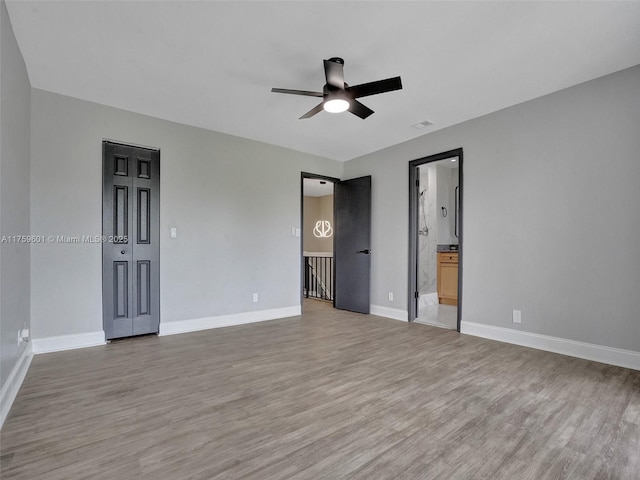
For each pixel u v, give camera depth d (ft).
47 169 10.27
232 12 6.91
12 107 7.43
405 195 15.24
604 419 6.34
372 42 7.92
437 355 10.12
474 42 7.91
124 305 11.64
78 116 10.84
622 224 9.16
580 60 8.70
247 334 12.60
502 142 11.72
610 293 9.33
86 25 7.31
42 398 7.18
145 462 5.04
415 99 10.96
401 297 15.30
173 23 7.26
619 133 9.23
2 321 6.48
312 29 7.46
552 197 10.50
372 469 4.90
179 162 12.86
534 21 7.17
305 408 6.77
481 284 12.24
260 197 15.08
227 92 10.48
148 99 10.94
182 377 8.37
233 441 5.60
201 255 13.35
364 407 6.82
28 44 7.99
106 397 7.23
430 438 5.72
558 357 9.92
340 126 13.35
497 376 8.45
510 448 5.43
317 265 24.38
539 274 10.75
